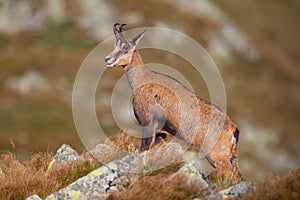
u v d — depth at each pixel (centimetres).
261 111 19238
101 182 3344
